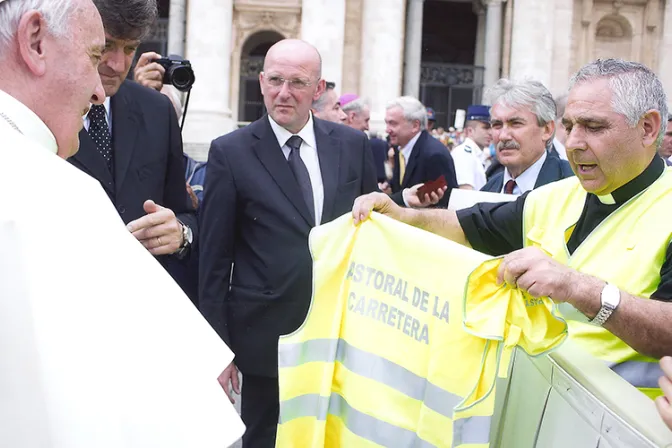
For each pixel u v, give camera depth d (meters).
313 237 2.86
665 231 2.40
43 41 1.80
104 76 2.95
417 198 4.21
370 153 4.25
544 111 4.59
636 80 2.38
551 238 2.78
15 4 1.76
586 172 2.47
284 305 3.80
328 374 2.73
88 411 1.45
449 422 2.30
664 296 2.26
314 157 4.03
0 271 1.45
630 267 2.42
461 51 41.22
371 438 2.56
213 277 3.81
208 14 23.88
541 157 4.74
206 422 1.58
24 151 1.59
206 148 22.59
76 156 3.14
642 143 2.41
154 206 2.95
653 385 2.40
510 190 4.83
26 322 1.45
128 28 2.83
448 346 2.33
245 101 29.69
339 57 24.98
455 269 2.35
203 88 23.91
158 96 3.61
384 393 2.55
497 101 4.70
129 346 1.54
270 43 32.50
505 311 2.19
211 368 1.64
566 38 28.47
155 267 1.67
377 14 26.17
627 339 2.14
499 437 2.85
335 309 2.81
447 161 6.42
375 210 2.92
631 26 30.42
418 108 6.51
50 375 1.45
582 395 2.07
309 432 2.79
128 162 3.30
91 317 1.50
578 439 2.08
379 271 2.67
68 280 1.50
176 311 1.65
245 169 3.86
